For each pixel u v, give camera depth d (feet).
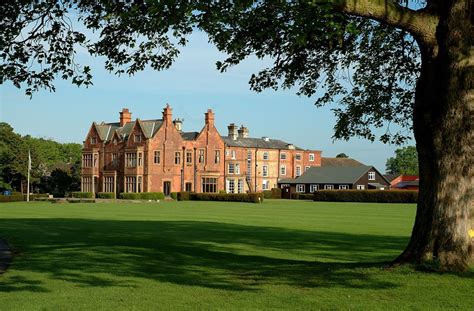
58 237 72.59
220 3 33.73
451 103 33.32
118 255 53.16
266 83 49.16
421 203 35.06
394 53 50.29
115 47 45.83
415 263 34.50
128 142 278.46
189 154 291.99
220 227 90.84
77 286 37.50
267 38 42.42
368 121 53.47
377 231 84.79
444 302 28.78
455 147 33.35
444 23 33.55
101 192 278.26
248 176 335.26
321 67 48.80
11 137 284.61
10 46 42.68
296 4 33.06
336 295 31.14
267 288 34.06
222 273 41.65
